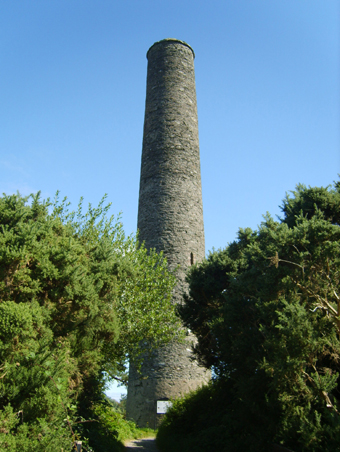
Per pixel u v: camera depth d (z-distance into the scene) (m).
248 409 7.77
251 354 7.98
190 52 21.70
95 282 8.55
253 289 8.51
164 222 17.86
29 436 4.95
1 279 6.41
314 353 6.59
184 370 15.63
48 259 7.21
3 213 7.50
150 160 19.25
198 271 12.57
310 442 5.78
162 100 20.06
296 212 10.20
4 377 5.32
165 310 13.66
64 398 5.75
